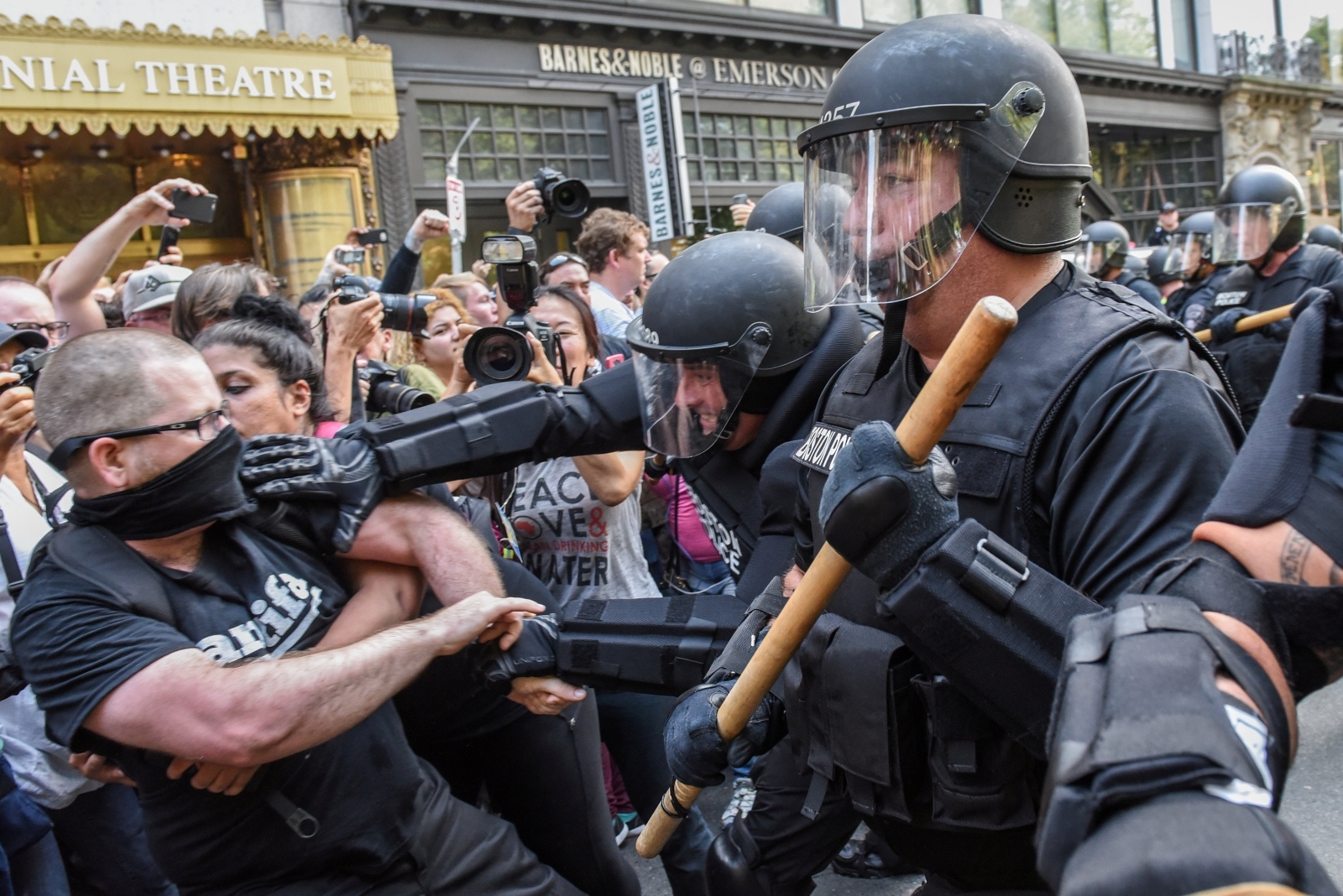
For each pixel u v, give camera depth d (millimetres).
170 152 7102
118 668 1349
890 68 1264
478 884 1660
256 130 6809
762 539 1771
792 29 10484
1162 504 1093
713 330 1724
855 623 1417
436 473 1640
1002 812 1266
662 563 3451
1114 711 654
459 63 8461
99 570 1396
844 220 1322
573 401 1835
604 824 2041
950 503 1071
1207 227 6074
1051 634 1025
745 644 1582
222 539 1502
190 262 7328
